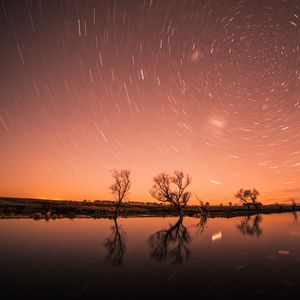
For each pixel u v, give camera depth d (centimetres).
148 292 1018
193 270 1319
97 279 1169
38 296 973
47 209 5244
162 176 4888
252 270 1314
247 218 4772
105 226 3108
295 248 1847
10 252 1662
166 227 3192
